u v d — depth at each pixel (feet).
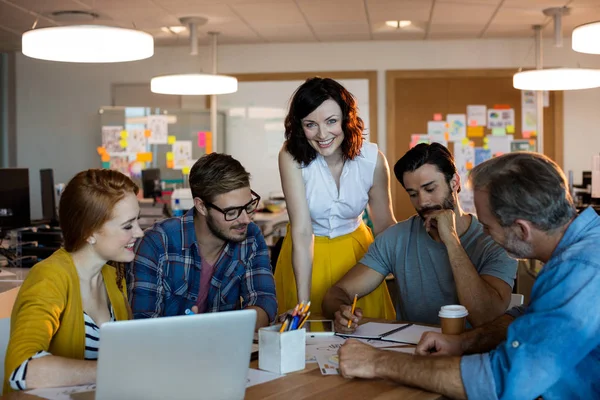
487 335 5.99
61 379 5.14
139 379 4.39
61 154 29.91
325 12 22.41
